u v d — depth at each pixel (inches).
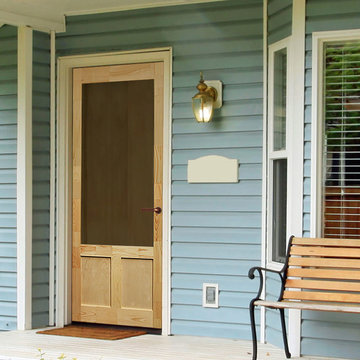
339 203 176.7
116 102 213.3
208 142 200.2
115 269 212.7
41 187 214.8
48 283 216.8
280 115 189.2
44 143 215.6
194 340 196.2
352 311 154.7
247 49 195.8
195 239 201.2
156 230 207.5
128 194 211.6
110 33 210.7
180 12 203.2
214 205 199.3
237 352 181.8
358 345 172.9
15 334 203.6
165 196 204.7
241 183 196.5
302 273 173.2
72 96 217.6
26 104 209.3
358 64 174.7
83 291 216.5
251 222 195.3
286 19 183.5
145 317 208.8
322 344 176.1
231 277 197.8
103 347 186.9
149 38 206.5
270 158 191.9
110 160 214.1
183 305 202.7
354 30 171.5
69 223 217.2
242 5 196.4
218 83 198.4
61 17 213.5
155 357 176.1
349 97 175.8
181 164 203.3
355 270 170.6
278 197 190.4
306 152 177.5
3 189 214.8
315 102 175.9
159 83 207.5
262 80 194.2
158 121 207.6
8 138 214.5
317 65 175.8
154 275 207.8
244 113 196.2
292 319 178.4
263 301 164.1
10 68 214.5
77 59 214.4
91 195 216.1
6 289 214.2
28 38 210.1
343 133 176.4
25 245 209.5
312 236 176.2
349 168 176.1
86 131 217.0
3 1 197.6
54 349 184.5
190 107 202.4
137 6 206.7
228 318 197.8
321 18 174.9
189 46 202.4
